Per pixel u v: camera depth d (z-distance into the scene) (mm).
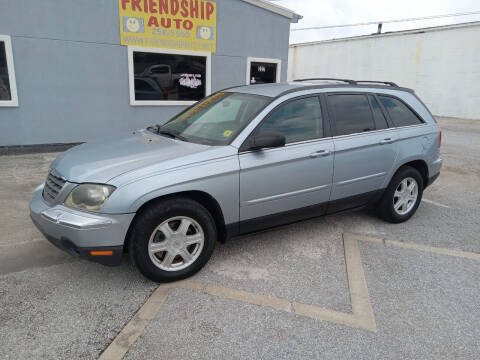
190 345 2598
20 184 5914
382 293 3291
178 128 4141
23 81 7844
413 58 20172
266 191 3645
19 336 2633
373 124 4469
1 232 4254
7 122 7898
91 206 2973
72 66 8258
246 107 3891
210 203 3445
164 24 9031
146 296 3141
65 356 2469
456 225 4902
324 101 4141
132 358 2465
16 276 3383
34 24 7691
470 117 18641
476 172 7816
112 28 8469
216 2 9633
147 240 3113
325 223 4832
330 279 3488
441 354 2590
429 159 5012
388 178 4609
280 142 3461
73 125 8570
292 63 27203
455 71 18766
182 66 9633
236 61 10406
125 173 3043
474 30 17734
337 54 23828
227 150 3432
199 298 3133
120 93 8938
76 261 3674
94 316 2869
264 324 2836
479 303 3186
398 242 4324
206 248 3439
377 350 2605
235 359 2486
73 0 7953
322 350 2590
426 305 3137
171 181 3100
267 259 3832
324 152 3943
